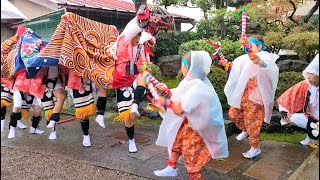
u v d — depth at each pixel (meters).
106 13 8.48
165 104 2.94
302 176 3.36
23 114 5.14
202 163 3.08
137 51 4.08
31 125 5.50
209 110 3.00
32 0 8.68
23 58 4.67
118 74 4.04
